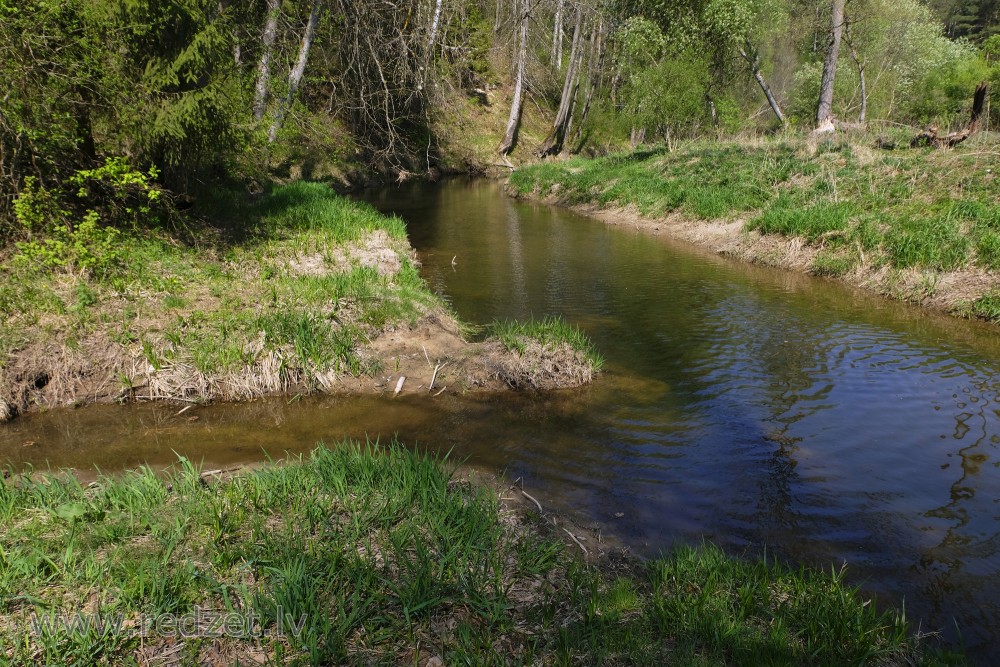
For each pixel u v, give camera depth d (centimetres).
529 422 665
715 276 1267
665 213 1889
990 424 650
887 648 359
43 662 311
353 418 676
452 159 3500
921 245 1120
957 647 367
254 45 1431
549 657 338
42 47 814
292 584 357
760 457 590
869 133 2027
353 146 2219
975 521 491
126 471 536
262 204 1397
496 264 1366
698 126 2823
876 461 582
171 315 777
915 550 457
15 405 662
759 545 462
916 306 1052
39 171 855
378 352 787
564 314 1014
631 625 363
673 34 2648
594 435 636
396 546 404
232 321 768
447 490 502
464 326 918
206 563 387
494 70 4241
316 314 800
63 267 827
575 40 3841
